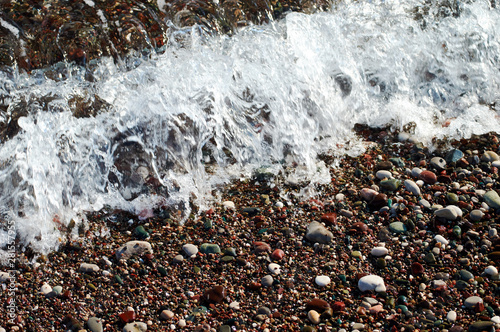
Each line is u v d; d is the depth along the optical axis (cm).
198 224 260
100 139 283
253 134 304
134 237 254
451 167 288
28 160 271
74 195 270
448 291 218
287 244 247
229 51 325
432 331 201
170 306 217
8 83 308
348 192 275
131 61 330
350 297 219
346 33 341
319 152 304
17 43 324
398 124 320
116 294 223
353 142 310
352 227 254
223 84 306
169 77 305
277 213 266
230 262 238
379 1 361
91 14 343
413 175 283
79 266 237
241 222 261
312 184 282
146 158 286
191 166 290
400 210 260
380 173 284
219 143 301
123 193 275
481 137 310
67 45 328
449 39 349
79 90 303
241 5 354
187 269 235
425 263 233
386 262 234
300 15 339
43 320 210
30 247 245
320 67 324
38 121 282
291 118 310
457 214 255
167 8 351
